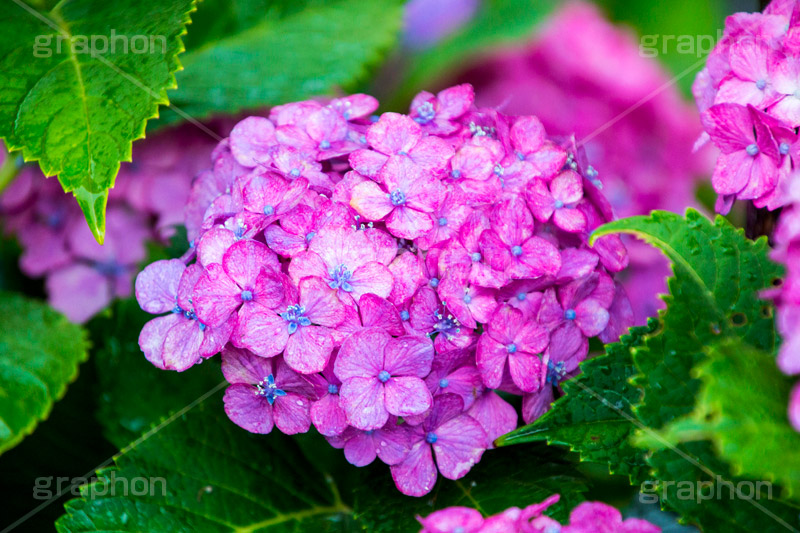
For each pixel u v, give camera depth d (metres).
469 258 0.69
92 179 0.68
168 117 0.77
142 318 0.77
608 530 0.65
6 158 0.79
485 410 0.70
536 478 0.70
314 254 0.68
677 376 0.67
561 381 0.71
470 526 0.65
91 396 0.77
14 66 0.70
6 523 0.75
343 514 0.73
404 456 0.69
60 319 0.76
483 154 0.71
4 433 0.73
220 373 0.76
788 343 0.62
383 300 0.67
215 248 0.69
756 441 0.62
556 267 0.69
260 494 0.73
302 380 0.68
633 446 0.68
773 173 0.68
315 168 0.70
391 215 0.69
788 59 0.68
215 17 0.79
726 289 0.67
